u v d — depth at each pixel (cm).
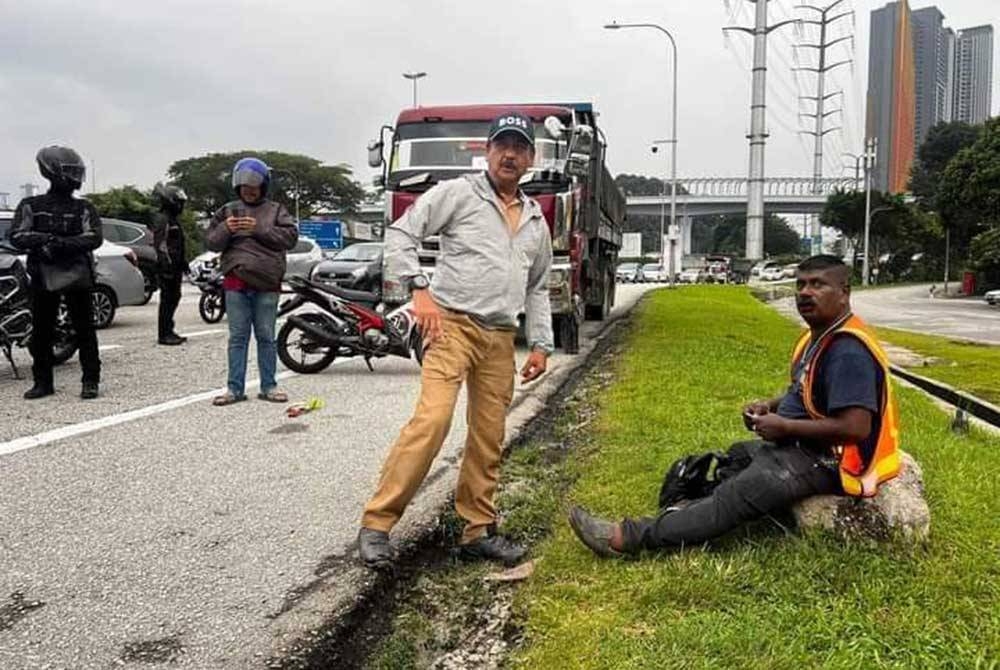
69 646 308
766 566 337
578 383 907
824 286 351
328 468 531
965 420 626
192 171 7025
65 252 708
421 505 463
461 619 345
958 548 358
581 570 360
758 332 1472
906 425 627
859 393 337
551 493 488
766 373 885
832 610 305
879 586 319
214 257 1507
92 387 743
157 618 330
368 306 899
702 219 13475
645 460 511
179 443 589
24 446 573
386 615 353
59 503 460
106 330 1291
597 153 1366
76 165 709
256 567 378
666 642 286
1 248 1258
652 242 11369
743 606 311
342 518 441
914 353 1400
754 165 6662
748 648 279
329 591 354
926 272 7225
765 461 353
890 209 6988
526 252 387
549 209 1038
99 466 530
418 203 373
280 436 613
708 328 1466
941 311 3092
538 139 1059
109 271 1309
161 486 492
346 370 934
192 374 878
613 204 1777
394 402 748
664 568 344
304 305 1001
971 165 4622
